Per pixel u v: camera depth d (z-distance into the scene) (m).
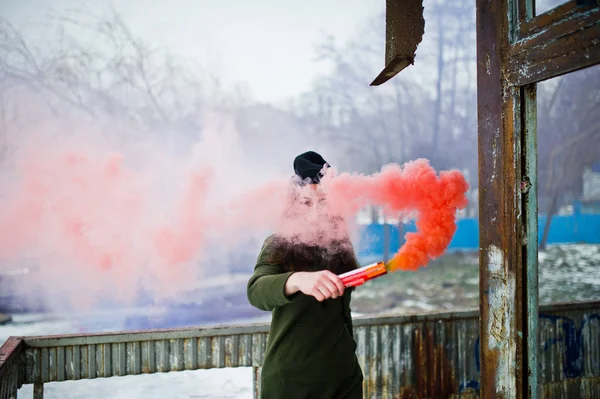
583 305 3.42
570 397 3.37
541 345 3.33
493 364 1.62
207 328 2.97
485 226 1.65
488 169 1.63
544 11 1.41
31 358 2.76
